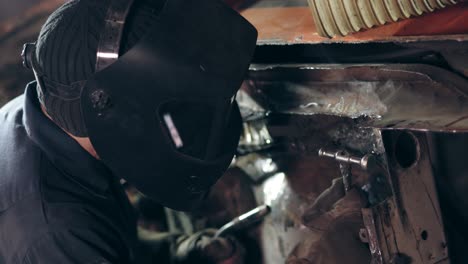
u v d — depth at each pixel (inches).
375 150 55.9
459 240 63.1
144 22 50.6
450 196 63.1
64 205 52.2
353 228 57.9
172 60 49.9
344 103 59.2
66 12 51.6
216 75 50.7
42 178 52.8
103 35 49.6
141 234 67.2
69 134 53.7
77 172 53.8
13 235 52.0
